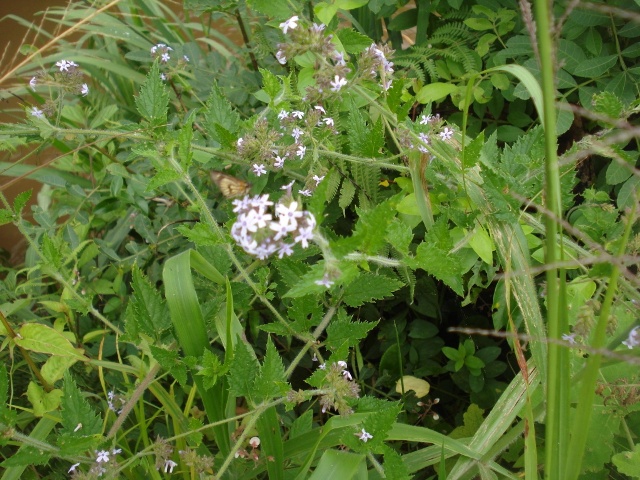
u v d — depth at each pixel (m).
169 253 0.61
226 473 0.45
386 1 0.58
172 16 0.97
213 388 0.42
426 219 0.44
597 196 0.46
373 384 0.55
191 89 0.61
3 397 0.39
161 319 0.44
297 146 0.45
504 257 0.43
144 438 0.46
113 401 0.48
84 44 0.91
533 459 0.36
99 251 0.59
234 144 0.46
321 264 0.33
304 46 0.40
